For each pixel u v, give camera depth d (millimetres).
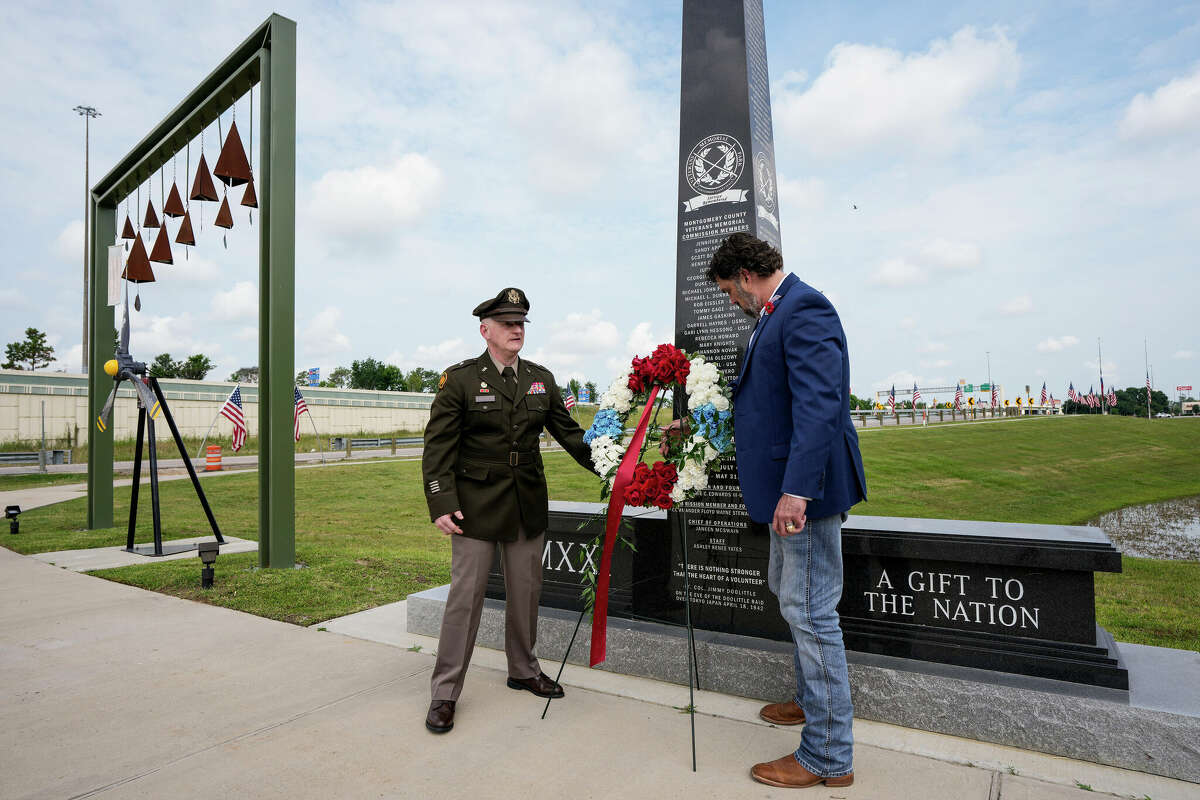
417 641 3936
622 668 3342
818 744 2240
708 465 2951
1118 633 4445
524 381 3094
